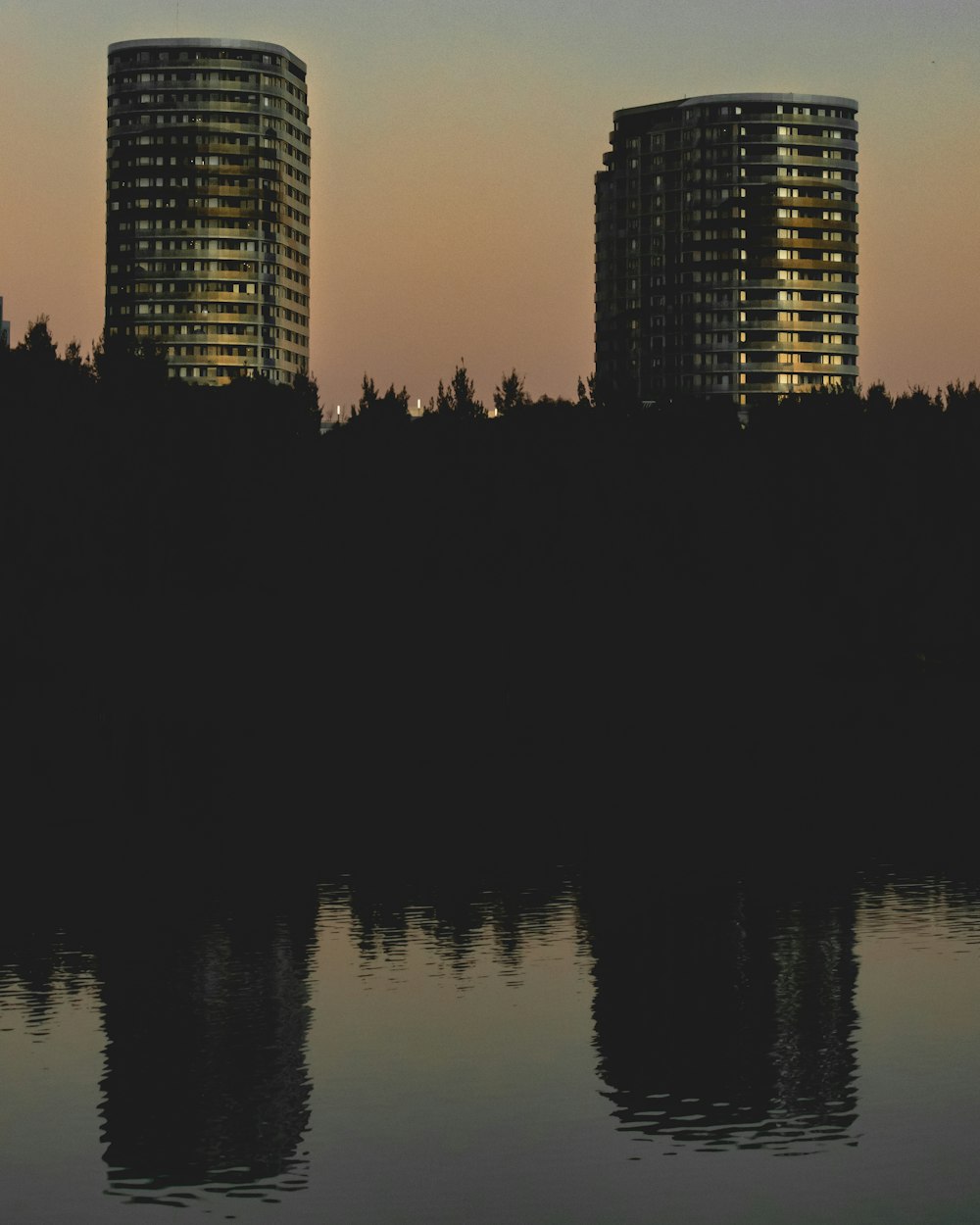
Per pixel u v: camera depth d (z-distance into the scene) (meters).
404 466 141.25
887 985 50.00
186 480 131.88
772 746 112.12
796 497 157.38
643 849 72.38
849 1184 36.00
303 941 55.78
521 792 89.69
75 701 125.81
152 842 74.25
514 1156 37.56
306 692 137.00
